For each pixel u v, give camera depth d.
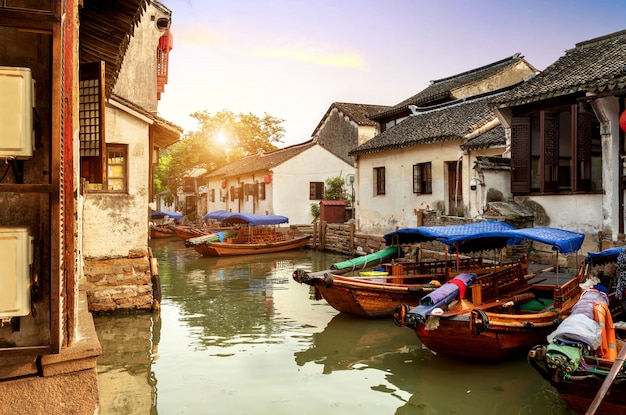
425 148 17.98
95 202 10.44
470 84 21.62
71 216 3.67
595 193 10.86
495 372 7.51
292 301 12.71
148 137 10.80
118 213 10.58
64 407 3.40
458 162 16.41
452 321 7.30
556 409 6.34
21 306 3.06
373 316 10.64
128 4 5.75
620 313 8.05
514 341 7.53
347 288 10.20
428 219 16.12
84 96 6.43
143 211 10.73
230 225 29.14
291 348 8.88
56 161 3.19
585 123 11.00
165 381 7.26
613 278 9.12
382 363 8.09
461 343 7.60
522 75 22.78
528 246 12.80
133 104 10.60
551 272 11.64
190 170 44.06
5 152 3.03
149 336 9.42
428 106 21.92
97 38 6.57
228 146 39.09
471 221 13.91
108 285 10.55
